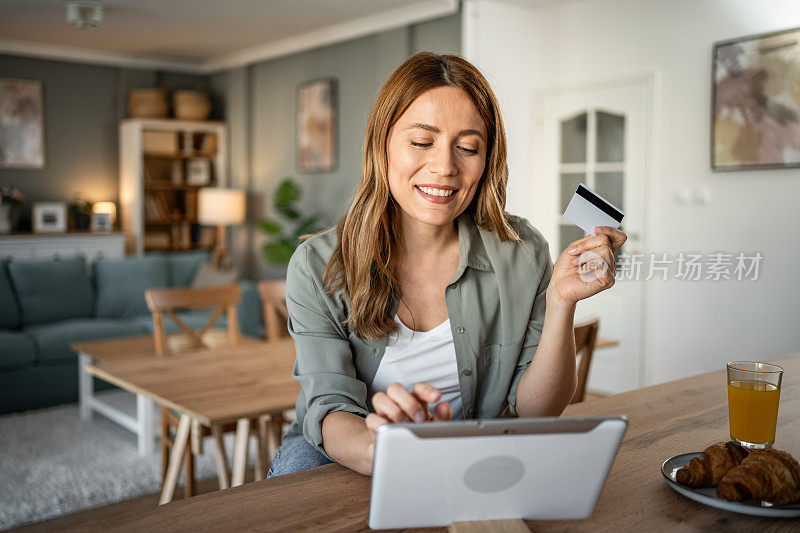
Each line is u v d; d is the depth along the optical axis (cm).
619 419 80
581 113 509
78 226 745
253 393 215
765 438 109
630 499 93
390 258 127
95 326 505
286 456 127
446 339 129
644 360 474
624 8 477
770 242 410
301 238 135
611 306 491
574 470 81
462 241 131
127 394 494
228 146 816
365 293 123
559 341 117
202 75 847
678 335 457
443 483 79
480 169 118
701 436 119
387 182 120
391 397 90
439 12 554
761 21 407
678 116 452
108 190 796
